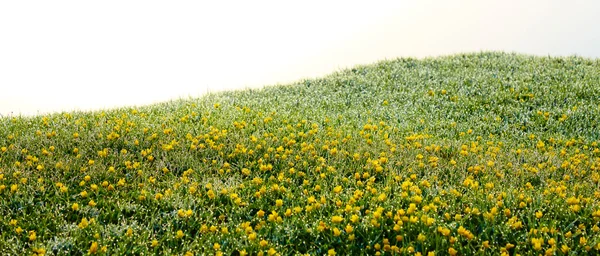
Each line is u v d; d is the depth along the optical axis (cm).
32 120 876
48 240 432
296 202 522
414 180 584
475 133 952
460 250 408
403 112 1119
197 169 629
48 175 594
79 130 794
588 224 459
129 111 993
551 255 380
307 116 1031
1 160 628
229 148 715
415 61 1723
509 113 1079
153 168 637
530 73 1418
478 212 469
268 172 637
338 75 1611
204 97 1280
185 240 448
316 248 432
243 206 523
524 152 765
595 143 834
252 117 962
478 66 1585
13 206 502
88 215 493
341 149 718
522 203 483
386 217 468
